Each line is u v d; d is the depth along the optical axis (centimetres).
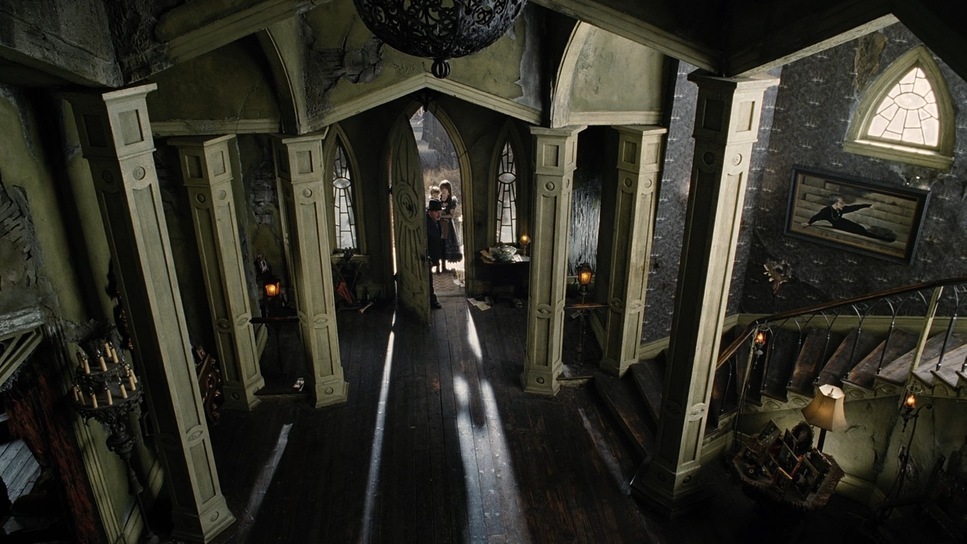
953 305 665
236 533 619
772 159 750
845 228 714
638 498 656
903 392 615
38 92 481
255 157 866
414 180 852
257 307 890
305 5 445
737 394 734
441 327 952
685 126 709
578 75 664
